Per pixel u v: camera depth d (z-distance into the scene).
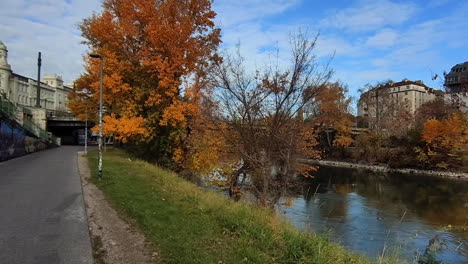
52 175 16.22
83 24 27.73
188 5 21.39
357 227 18.83
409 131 54.62
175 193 11.64
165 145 22.00
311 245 6.49
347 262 6.56
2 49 92.00
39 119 55.81
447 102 52.38
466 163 45.03
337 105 45.41
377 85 68.62
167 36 19.42
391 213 22.88
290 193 20.22
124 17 21.45
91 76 23.83
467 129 46.16
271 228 7.65
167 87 20.38
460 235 17.66
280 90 15.32
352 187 34.66
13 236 6.96
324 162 61.91
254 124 15.95
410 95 106.81
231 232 7.20
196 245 6.32
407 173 48.06
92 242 6.63
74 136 79.50
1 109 26.34
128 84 21.39
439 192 31.88
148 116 21.17
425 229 18.88
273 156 15.94
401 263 8.67
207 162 20.23
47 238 6.86
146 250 6.19
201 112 18.38
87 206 9.67
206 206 9.62
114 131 19.97
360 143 60.25
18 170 18.22
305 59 15.52
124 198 10.48
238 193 17.08
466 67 36.72
